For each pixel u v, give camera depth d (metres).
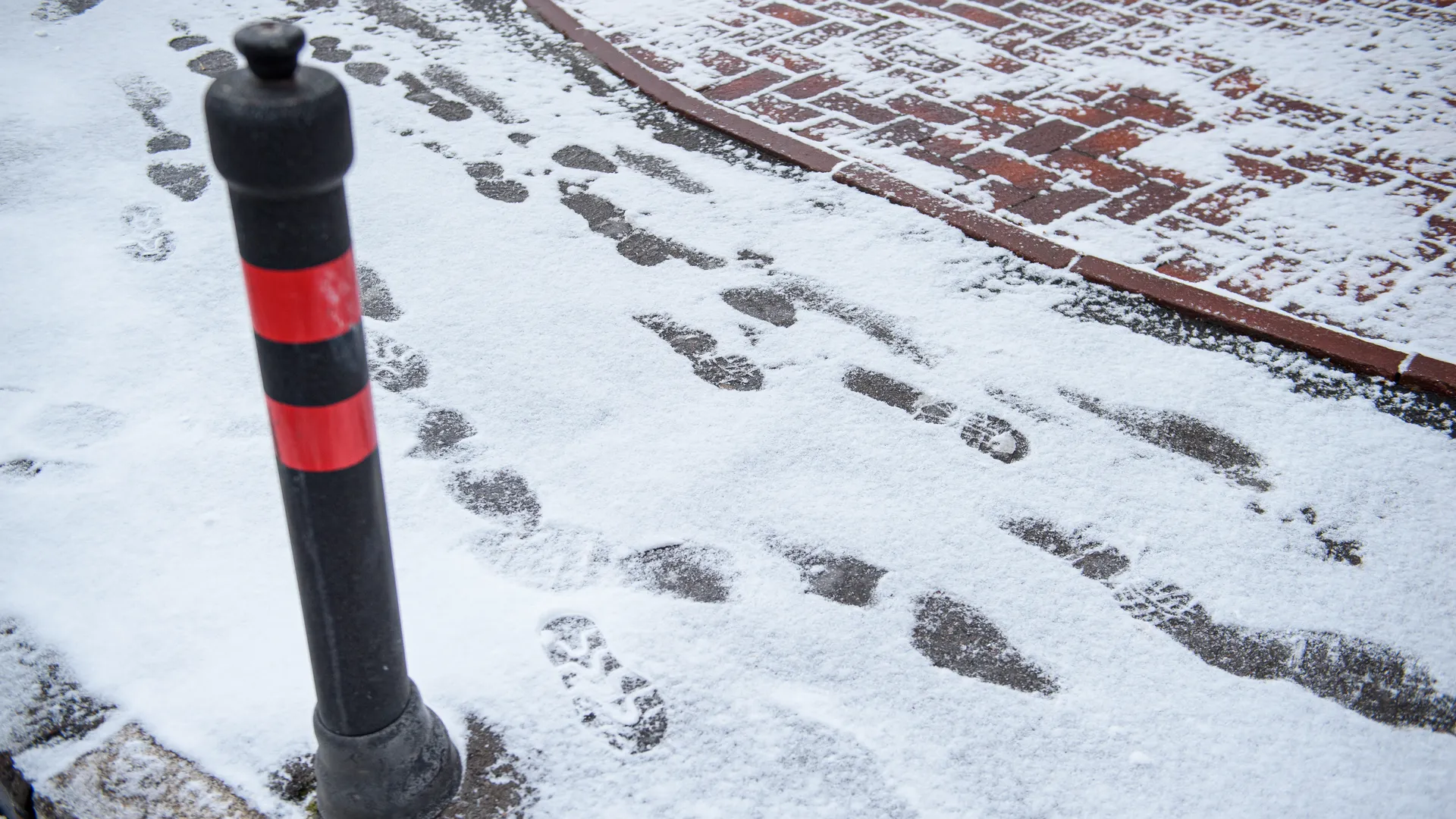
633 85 4.41
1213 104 4.26
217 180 3.71
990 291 3.23
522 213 3.56
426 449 2.58
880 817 1.79
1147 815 1.82
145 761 1.85
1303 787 1.88
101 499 2.39
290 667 2.02
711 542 2.34
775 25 4.92
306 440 1.38
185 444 2.56
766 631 2.13
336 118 1.22
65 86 4.27
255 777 1.83
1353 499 2.52
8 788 1.86
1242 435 2.70
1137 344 3.02
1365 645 2.15
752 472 2.54
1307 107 4.24
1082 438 2.68
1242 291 3.20
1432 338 3.01
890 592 2.23
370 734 1.65
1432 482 2.57
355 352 1.37
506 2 5.16
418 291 3.16
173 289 3.13
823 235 3.47
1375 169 3.83
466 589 2.19
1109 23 4.96
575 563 2.27
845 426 2.69
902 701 2.00
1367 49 4.71
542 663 2.04
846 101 4.26
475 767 1.85
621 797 1.82
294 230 1.24
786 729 1.94
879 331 3.04
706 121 4.09
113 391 2.72
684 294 3.18
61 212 3.48
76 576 2.20
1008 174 3.79
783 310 3.12
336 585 1.49
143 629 2.09
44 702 1.94
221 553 2.27
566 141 3.99
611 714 1.95
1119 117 4.17
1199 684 2.06
